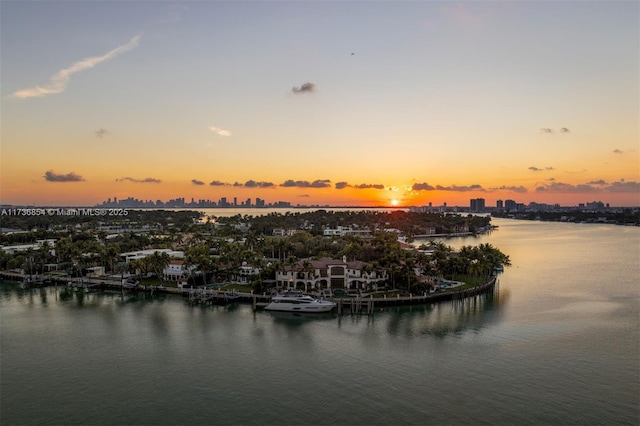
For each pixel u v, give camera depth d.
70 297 143.38
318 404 67.06
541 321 109.31
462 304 128.12
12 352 90.31
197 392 71.50
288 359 85.38
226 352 89.69
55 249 195.38
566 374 76.94
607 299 133.50
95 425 62.12
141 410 65.94
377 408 65.69
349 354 87.75
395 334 100.19
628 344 91.81
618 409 64.94
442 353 87.56
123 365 83.06
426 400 67.94
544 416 63.06
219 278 158.75
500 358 84.56
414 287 132.88
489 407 65.75
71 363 84.25
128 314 120.38
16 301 138.12
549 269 193.25
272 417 63.50
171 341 96.81
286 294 129.12
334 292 135.62
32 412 65.75
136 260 158.50
